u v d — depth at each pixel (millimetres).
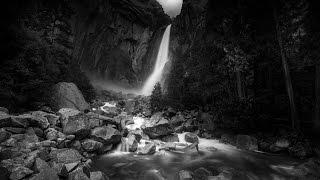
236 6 15656
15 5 12375
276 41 12680
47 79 11945
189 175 7133
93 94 16672
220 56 15273
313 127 10547
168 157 9352
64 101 12172
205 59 16312
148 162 8648
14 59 10797
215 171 8016
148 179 7164
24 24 13031
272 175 7859
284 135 10906
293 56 11672
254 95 12938
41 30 14289
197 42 19438
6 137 7148
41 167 6113
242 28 14469
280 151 10336
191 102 15695
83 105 12867
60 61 14477
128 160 8789
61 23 16094
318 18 11148
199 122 13953
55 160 6992
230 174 7504
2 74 10047
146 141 10789
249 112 12203
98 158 8781
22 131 7891
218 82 14531
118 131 10195
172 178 7301
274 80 12383
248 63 13211
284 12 12266
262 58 13055
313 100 10695
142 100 18781
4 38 11031
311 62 10898
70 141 8398
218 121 13117
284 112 11695
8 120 7656
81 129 8875
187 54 19312
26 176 5668
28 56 11289
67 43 16625
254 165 8805
